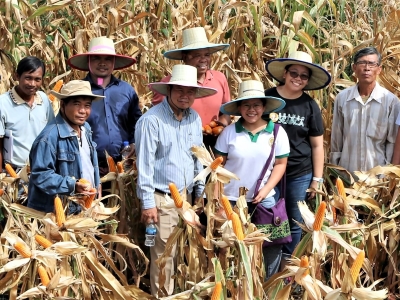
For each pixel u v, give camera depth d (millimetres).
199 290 3898
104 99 5352
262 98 4730
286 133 5062
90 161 4660
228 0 7555
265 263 4871
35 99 5168
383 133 5633
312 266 3939
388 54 7523
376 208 4902
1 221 4828
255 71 7223
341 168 5719
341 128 5848
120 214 5227
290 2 7812
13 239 3844
